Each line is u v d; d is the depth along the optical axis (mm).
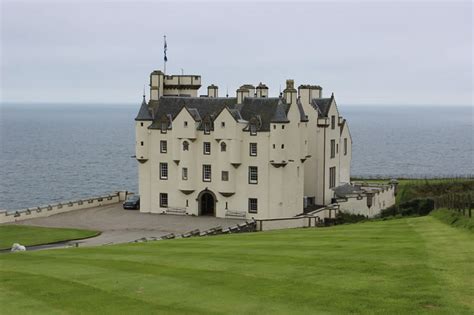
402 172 199000
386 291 32812
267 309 30797
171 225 81250
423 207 94125
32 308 31844
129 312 30953
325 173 95500
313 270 38188
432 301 30797
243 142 85438
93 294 34156
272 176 84625
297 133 87812
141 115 90375
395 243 47125
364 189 100875
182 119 87312
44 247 66312
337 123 100312
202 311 30797
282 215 85125
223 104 89625
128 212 91000
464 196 71188
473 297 31281
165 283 36094
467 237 48625
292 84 88500
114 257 45094
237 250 46781
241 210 86375
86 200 94125
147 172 90688
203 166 87750
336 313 29875
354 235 53969
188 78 97250
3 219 81250
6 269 41125
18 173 198000
